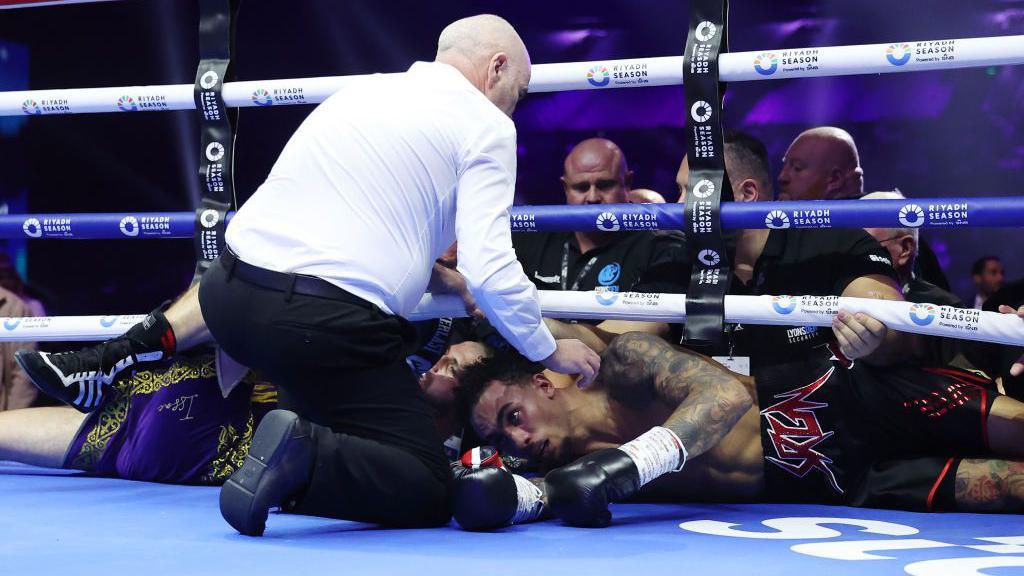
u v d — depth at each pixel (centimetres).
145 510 241
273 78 814
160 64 784
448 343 289
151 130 825
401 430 214
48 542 193
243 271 208
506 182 213
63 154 818
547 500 228
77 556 177
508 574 163
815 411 258
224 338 212
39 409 320
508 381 262
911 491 248
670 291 291
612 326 293
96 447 305
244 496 199
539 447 261
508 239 210
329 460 205
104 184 829
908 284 350
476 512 210
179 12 777
